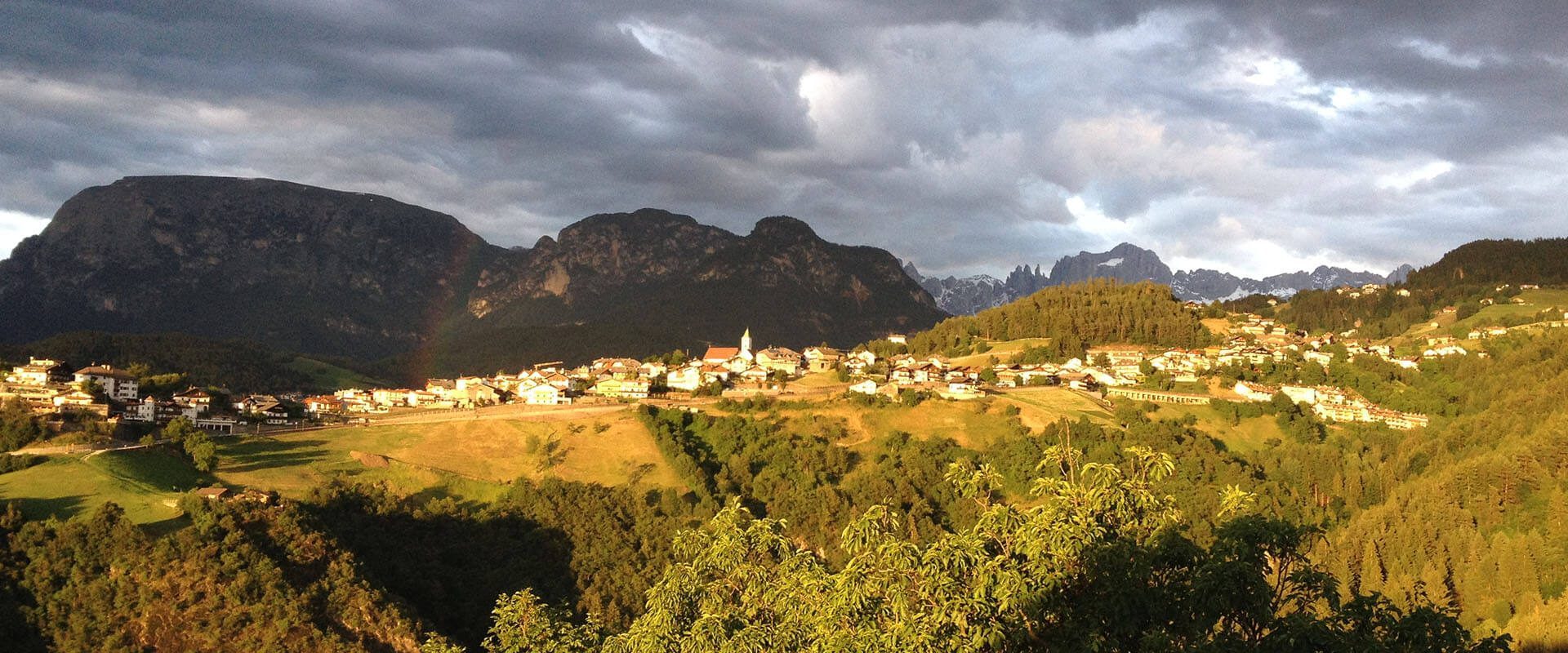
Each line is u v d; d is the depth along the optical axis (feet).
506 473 608.60
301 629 384.06
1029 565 137.69
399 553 474.49
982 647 136.15
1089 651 128.57
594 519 541.75
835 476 634.43
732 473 629.10
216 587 392.06
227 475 536.01
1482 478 531.91
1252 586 132.05
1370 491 598.75
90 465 488.85
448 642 404.98
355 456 593.01
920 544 153.89
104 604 382.83
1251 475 607.37
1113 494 146.72
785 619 158.92
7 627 370.94
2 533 414.62
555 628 208.33
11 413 554.05
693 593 170.91
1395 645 129.49
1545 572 432.25
